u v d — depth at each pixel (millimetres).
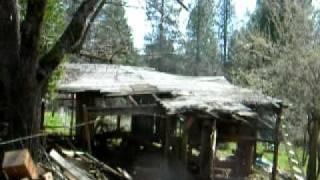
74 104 23219
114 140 23062
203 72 48562
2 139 9234
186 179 17484
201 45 50000
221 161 19297
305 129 24141
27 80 9281
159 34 41281
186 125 17500
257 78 24547
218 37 53375
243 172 19359
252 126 19000
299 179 20719
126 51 15961
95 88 18141
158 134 22125
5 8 8984
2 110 9438
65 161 11430
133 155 19844
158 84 19922
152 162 19000
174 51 44781
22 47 9250
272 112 20094
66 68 17562
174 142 18875
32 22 9211
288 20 23391
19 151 7551
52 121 23922
